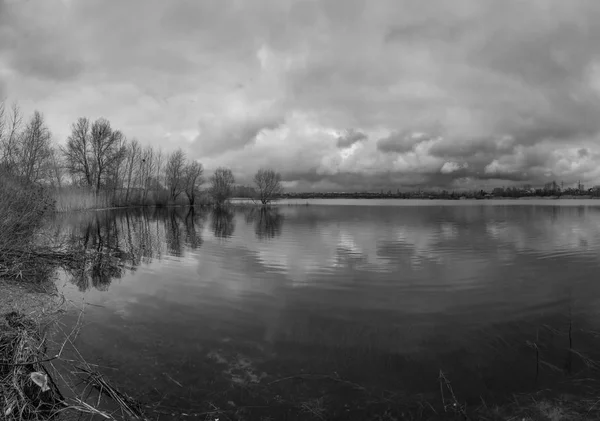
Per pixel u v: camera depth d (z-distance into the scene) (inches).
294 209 3088.1
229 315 373.4
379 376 253.8
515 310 392.8
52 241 738.8
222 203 3567.9
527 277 540.4
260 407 216.4
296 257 711.1
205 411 211.9
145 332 323.3
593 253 740.7
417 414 211.2
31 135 1350.9
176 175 3075.8
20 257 542.6
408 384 243.4
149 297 434.3
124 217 1702.8
